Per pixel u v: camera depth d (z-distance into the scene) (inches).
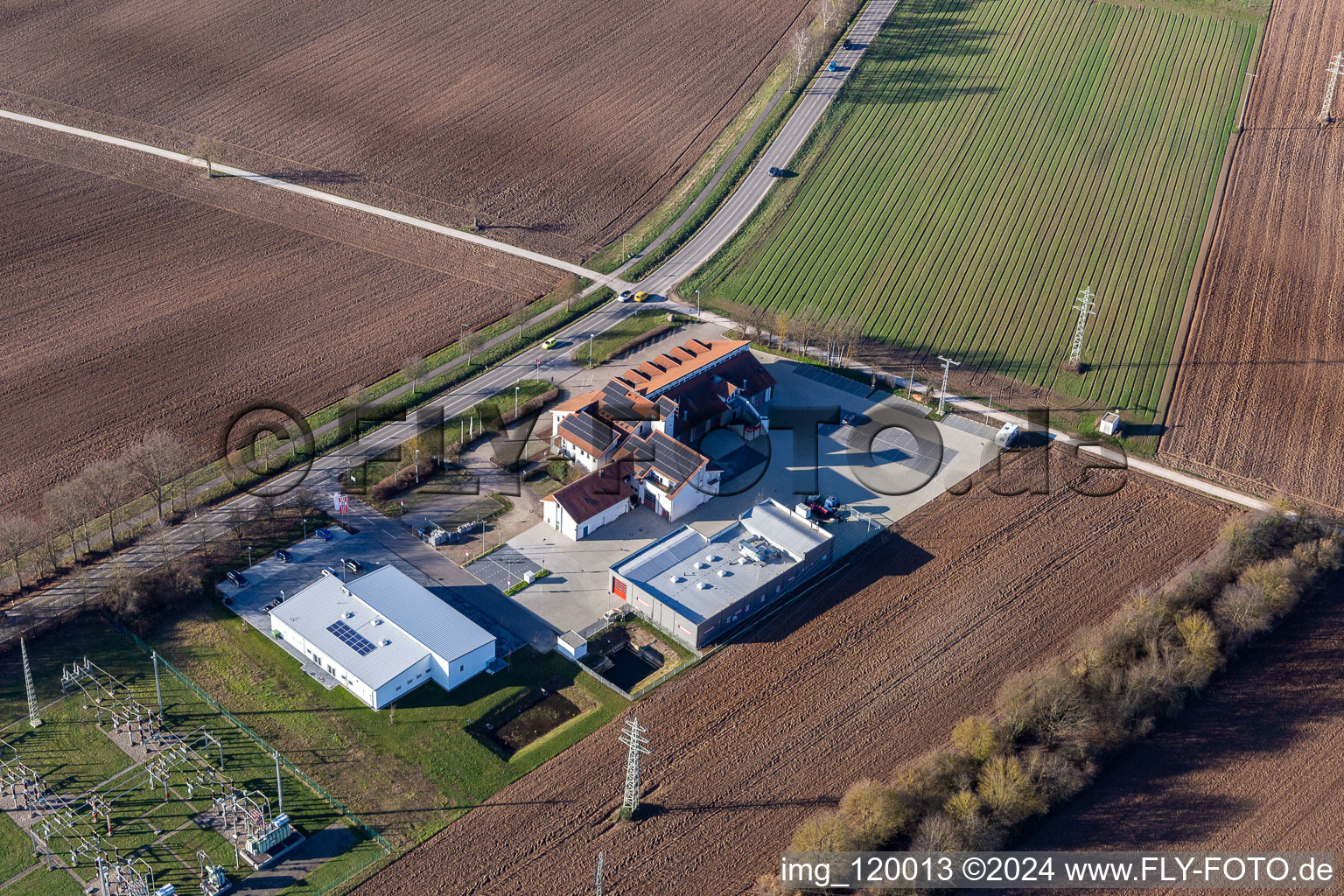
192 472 5610.2
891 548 5378.9
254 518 5354.3
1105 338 6889.8
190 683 4539.9
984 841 3988.7
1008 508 5639.8
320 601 4795.8
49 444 5718.5
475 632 4702.3
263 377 6289.4
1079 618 5017.2
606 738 4424.2
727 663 4761.3
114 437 5787.4
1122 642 4687.5
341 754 4308.6
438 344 6643.7
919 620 4992.6
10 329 6535.4
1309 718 4569.4
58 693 4478.3
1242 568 5162.4
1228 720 4559.5
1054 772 4190.5
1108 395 6466.5
